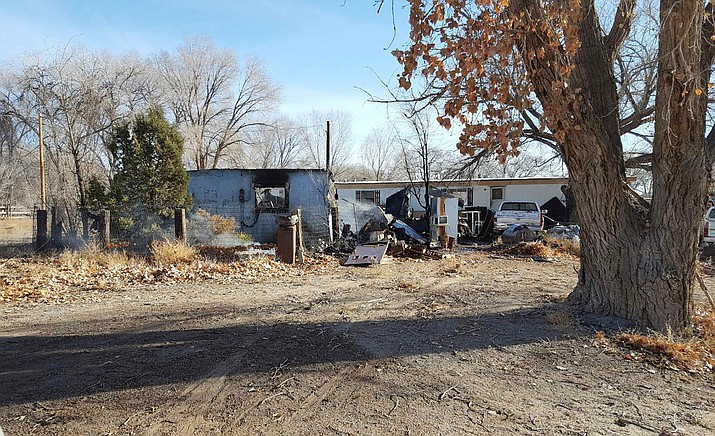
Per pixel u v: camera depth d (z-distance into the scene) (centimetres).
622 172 571
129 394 384
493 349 493
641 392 388
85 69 2545
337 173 4816
